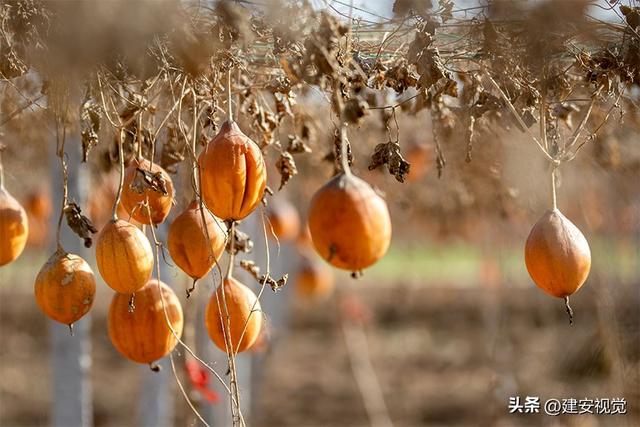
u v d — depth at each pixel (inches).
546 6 96.3
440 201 208.4
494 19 98.5
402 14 99.0
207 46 88.7
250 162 90.2
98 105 103.8
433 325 593.9
